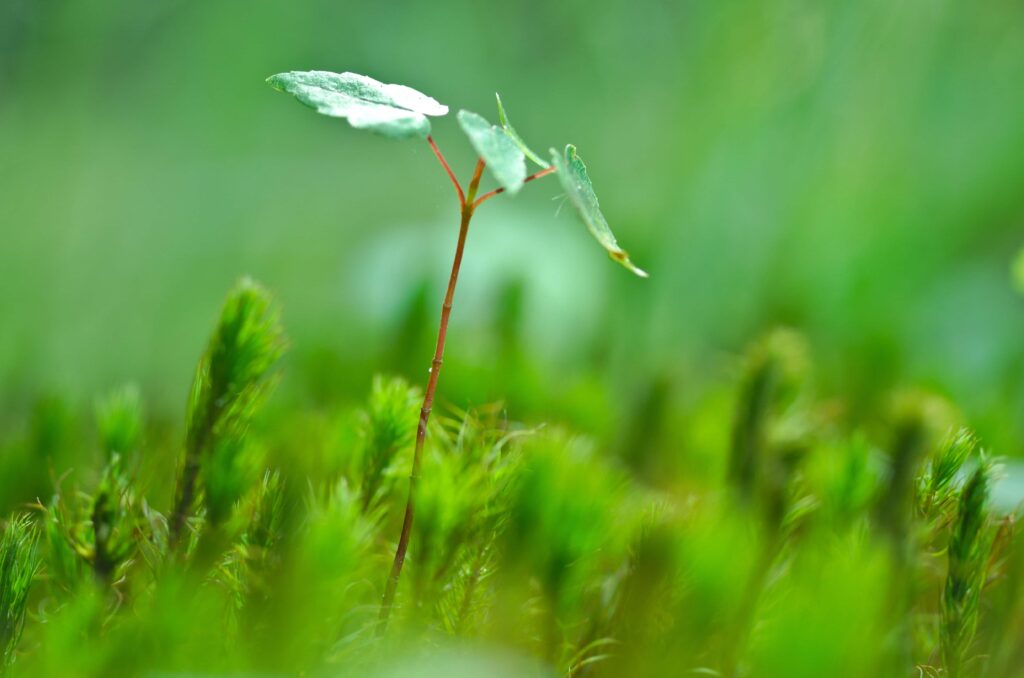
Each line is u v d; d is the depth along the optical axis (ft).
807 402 1.99
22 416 2.03
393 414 1.65
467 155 4.42
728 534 1.64
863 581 1.58
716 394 2.04
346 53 4.28
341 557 1.56
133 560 1.61
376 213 4.26
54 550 1.60
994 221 3.41
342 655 1.57
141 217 3.83
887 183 3.09
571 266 3.30
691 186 3.14
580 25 4.17
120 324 3.30
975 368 3.03
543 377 1.97
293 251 4.03
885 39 2.99
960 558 1.60
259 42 4.14
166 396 1.98
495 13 4.31
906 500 1.66
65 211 3.59
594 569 1.68
